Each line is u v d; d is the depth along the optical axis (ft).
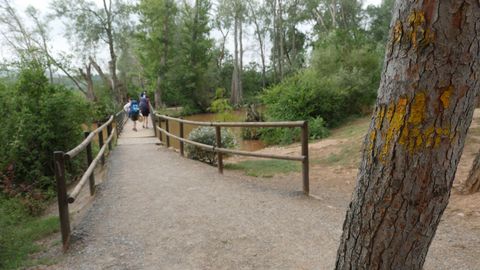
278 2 136.67
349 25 125.39
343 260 5.76
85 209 15.87
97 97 103.09
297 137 47.32
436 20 4.14
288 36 155.43
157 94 122.11
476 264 10.12
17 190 20.63
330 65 60.44
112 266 10.21
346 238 5.68
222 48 162.09
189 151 29.50
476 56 4.18
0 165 23.45
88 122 29.89
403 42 4.47
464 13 4.02
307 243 11.44
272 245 11.33
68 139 26.45
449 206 15.43
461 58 4.16
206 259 10.49
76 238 12.38
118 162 27.86
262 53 149.59
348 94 53.21
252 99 127.75
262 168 26.45
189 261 10.40
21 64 28.27
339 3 124.06
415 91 4.42
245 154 19.75
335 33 66.69
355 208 5.42
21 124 24.29
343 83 54.24
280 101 52.54
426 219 4.80
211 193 17.42
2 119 24.80
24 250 11.79
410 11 4.36
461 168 21.11
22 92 27.02
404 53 4.48
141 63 127.75
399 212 4.83
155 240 11.93
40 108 25.81
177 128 69.00
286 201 16.06
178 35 123.34
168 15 118.73
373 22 129.18
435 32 4.17
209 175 21.83
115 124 44.83
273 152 37.42
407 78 4.47
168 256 10.75
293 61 147.74
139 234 12.49
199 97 125.59
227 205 15.44
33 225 14.93
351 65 59.72
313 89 51.11
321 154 31.27
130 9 103.40
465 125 4.51
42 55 30.78
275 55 150.71
